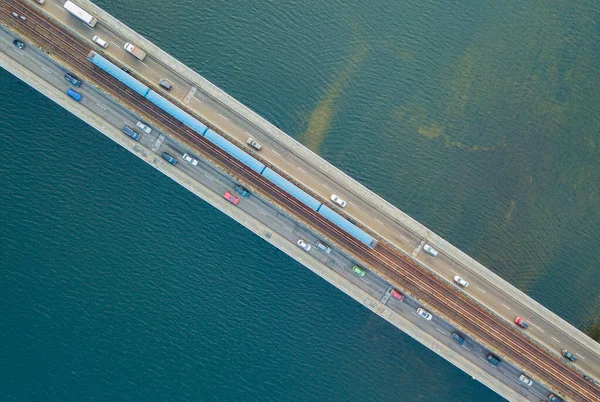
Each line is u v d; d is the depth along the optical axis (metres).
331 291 97.56
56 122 94.38
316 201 92.81
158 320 96.69
